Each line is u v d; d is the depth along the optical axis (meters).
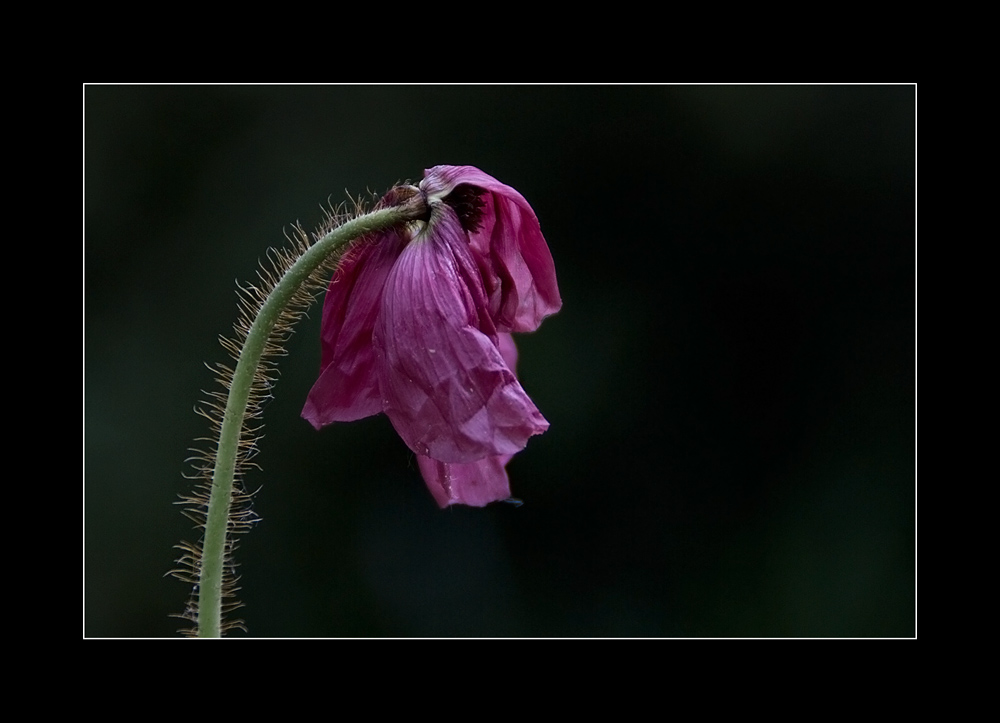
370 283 0.74
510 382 0.73
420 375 0.73
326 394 0.74
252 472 0.93
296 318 0.74
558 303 0.75
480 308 0.74
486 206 0.74
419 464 0.74
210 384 0.96
